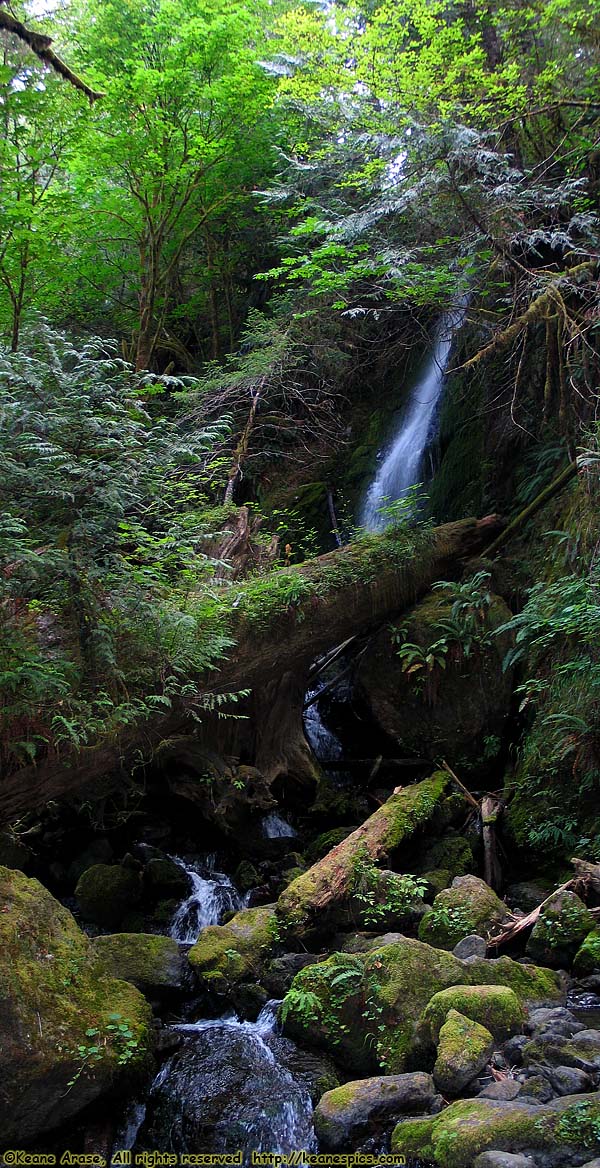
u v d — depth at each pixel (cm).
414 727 741
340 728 871
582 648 632
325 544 1145
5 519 512
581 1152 304
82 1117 375
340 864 551
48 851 650
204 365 1276
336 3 1081
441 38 820
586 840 564
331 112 916
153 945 493
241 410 1184
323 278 908
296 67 886
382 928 515
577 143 812
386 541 791
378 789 732
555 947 475
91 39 1086
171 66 1045
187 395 1088
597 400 757
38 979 382
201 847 691
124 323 1385
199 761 669
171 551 686
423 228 858
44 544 565
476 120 828
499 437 935
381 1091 363
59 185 1108
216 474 1102
